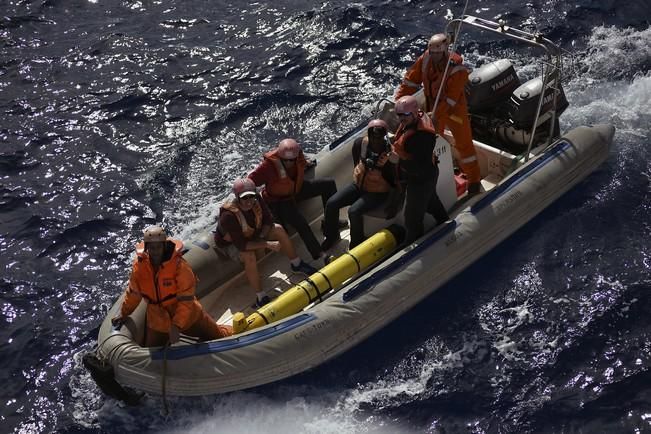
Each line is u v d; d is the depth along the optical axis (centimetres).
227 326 709
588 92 998
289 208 761
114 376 673
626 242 793
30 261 838
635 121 944
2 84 1088
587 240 797
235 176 929
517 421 655
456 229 761
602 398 665
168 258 630
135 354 669
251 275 724
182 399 687
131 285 655
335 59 1096
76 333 759
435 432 654
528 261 782
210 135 991
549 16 1134
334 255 783
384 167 736
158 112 1032
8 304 790
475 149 845
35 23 1205
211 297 757
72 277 818
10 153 974
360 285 714
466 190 834
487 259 786
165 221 876
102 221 878
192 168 946
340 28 1148
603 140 859
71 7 1241
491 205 784
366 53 1102
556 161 827
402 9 1185
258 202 710
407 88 815
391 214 759
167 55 1128
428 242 746
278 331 682
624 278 757
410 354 710
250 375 671
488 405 668
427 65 773
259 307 736
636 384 672
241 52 1126
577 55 1063
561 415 656
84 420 683
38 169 952
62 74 1103
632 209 826
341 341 700
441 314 741
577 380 680
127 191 916
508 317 735
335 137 975
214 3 1241
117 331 688
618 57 1053
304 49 1118
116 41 1160
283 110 1023
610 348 701
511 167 837
